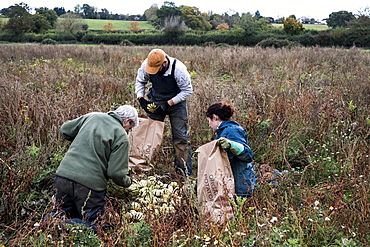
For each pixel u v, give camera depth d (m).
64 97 5.80
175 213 3.45
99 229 2.99
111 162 3.36
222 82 9.65
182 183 3.87
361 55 14.29
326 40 38.00
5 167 3.76
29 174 3.66
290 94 6.62
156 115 4.51
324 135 5.05
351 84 7.56
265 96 6.27
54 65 11.47
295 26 43.97
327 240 2.99
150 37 50.44
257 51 17.03
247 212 3.26
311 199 3.29
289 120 5.27
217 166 3.44
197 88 6.94
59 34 54.84
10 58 14.97
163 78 4.25
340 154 4.54
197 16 74.06
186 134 4.45
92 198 3.32
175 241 2.86
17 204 3.49
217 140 3.49
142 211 3.56
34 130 4.84
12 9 58.88
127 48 21.05
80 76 8.35
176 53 16.31
